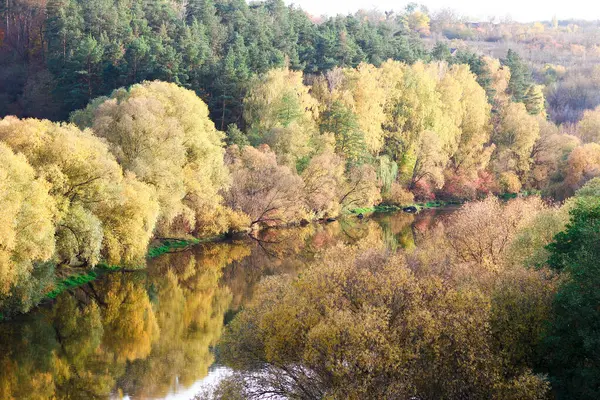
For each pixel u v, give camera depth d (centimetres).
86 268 4138
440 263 2945
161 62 7956
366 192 7950
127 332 3186
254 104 7762
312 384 2069
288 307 2156
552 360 2080
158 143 4762
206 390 2378
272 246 5741
